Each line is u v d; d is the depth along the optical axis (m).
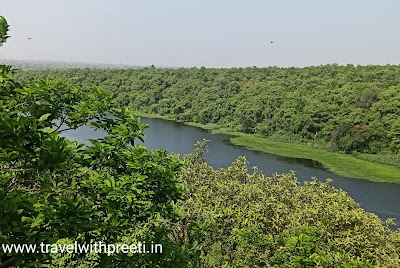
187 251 4.40
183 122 62.91
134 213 3.96
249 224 11.36
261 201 13.60
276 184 17.06
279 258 9.04
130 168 4.07
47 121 3.88
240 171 18.03
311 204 14.30
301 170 34.59
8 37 5.05
